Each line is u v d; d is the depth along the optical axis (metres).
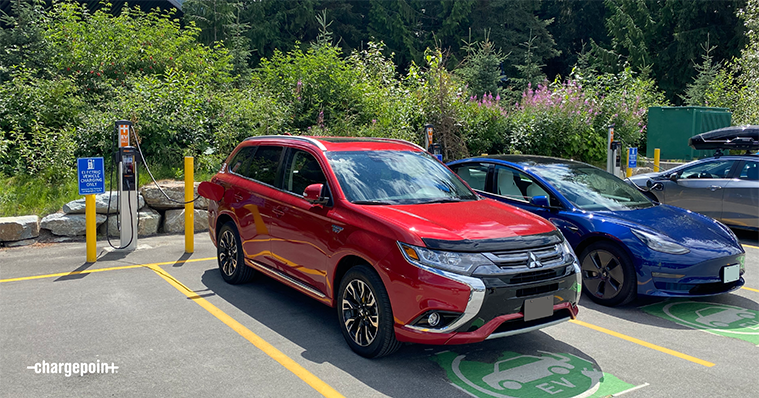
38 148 10.11
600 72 34.94
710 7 31.94
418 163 5.82
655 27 33.69
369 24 35.19
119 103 11.34
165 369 4.20
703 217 6.73
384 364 4.42
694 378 4.28
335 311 5.70
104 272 6.96
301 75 13.77
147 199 9.44
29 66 12.30
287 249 5.44
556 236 4.65
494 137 15.24
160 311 5.54
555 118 15.64
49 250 8.10
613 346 4.95
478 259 4.12
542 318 4.40
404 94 14.80
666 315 5.86
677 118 17.25
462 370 4.35
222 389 3.89
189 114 11.63
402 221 4.41
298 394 3.85
